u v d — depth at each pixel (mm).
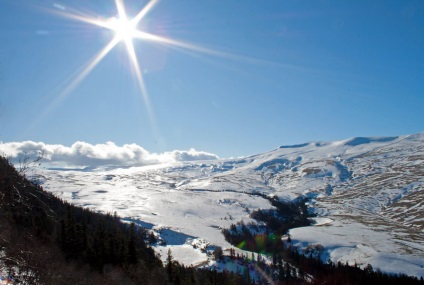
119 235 102125
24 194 13781
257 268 138625
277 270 138625
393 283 118188
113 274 69812
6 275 15188
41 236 54094
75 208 147000
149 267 85625
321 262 146375
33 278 16219
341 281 122375
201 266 136375
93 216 151375
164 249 162750
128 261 83438
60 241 70125
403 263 143750
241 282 116312
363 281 121125
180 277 90125
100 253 77000
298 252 166375
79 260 68750
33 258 16656
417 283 116688
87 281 53594
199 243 179625
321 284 123500
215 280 104188
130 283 70938
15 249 15625
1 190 13016
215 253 153500
